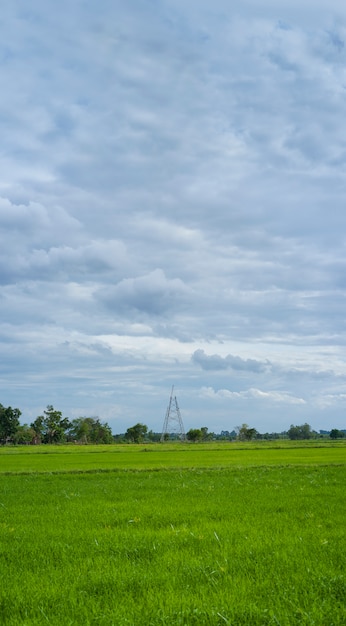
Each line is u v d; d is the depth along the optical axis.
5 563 12.30
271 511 19.48
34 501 24.28
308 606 8.85
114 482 33.78
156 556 12.62
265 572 10.98
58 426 198.25
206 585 10.17
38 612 8.90
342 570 10.95
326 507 20.22
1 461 63.78
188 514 18.91
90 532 15.79
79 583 10.44
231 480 33.50
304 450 91.19
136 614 8.66
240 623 8.20
